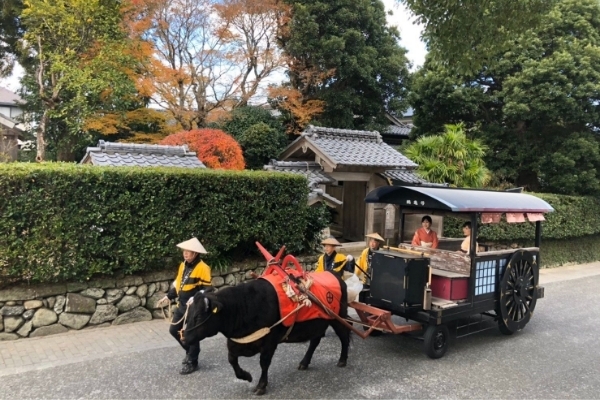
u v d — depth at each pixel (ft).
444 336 19.30
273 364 17.80
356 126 62.90
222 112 52.19
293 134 59.93
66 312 20.24
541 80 45.70
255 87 55.88
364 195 45.37
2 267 18.40
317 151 40.29
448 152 43.80
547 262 44.16
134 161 31.19
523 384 16.79
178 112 50.16
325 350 19.74
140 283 22.11
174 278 23.13
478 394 15.80
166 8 50.42
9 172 18.29
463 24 24.61
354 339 21.33
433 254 21.44
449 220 35.88
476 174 42.78
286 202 26.73
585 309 28.48
